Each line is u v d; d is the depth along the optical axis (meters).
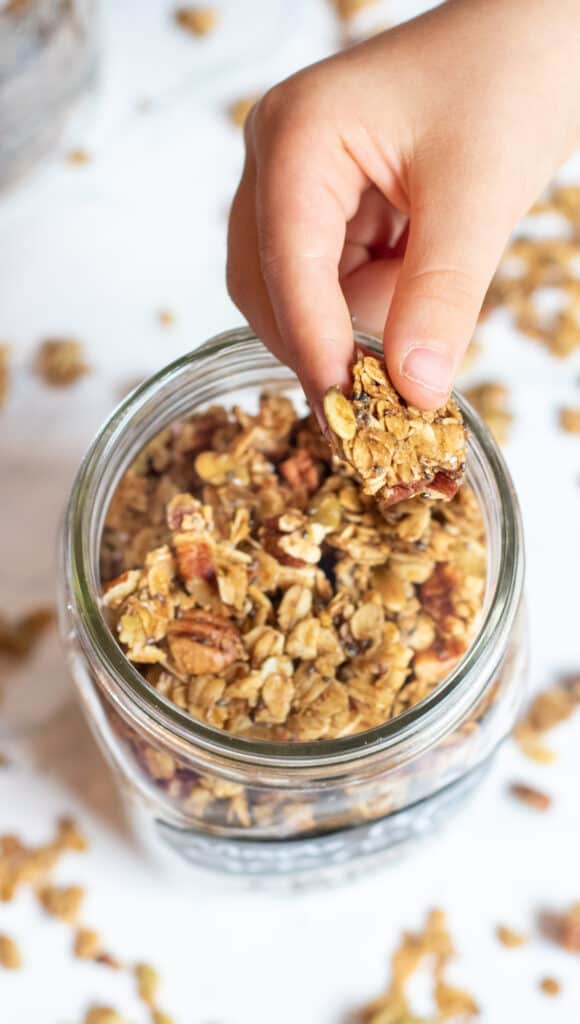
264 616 0.36
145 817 0.43
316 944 0.45
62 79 0.50
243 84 0.52
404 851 0.44
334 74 0.38
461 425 0.35
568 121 0.39
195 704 0.36
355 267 0.42
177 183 0.52
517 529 0.36
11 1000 0.44
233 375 0.38
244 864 0.42
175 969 0.45
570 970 0.44
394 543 0.37
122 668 0.35
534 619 0.47
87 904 0.45
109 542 0.38
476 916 0.45
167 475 0.39
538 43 0.38
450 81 0.38
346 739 0.34
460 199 0.37
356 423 0.34
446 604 0.37
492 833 0.46
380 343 0.37
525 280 0.51
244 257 0.39
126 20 0.53
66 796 0.46
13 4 0.49
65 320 0.50
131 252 0.51
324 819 0.38
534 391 0.49
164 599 0.36
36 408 0.49
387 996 0.44
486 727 0.39
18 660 0.47
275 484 0.38
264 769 0.34
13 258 0.51
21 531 0.48
